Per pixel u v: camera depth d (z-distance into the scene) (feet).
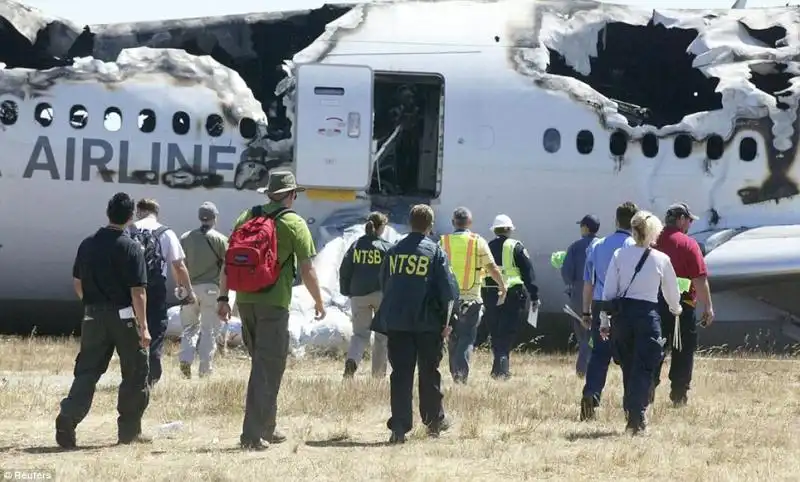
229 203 294.25
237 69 325.42
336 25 303.68
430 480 118.32
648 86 336.49
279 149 295.07
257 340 137.80
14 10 306.35
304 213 296.51
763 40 328.29
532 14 317.63
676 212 178.19
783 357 285.43
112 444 141.49
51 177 286.05
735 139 310.24
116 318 137.49
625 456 133.08
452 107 299.79
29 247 288.92
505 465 129.80
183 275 186.50
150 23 317.01
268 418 139.64
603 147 304.71
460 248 202.08
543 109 302.86
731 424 164.25
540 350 310.86
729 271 291.17
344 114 291.79
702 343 301.63
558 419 166.71
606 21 319.47
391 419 146.41
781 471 127.65
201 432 151.64
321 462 128.57
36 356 237.45
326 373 228.22
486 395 183.62
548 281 307.37
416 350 147.33
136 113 290.76
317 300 137.80
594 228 224.33
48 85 288.10
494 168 300.20
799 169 311.68
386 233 283.79
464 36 307.99
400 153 312.91
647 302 152.25
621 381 220.84
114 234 137.80
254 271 133.90
